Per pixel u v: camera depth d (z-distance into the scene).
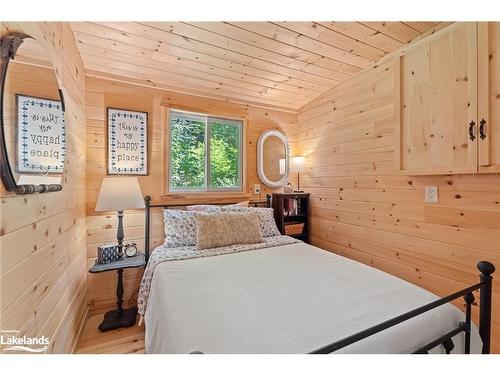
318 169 2.86
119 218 2.04
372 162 2.22
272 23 1.69
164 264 1.65
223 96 2.75
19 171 0.83
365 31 1.79
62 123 1.25
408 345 0.88
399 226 1.99
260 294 1.20
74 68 1.72
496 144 1.31
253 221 2.24
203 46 1.91
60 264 1.31
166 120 2.43
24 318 0.86
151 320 1.36
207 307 1.08
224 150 2.82
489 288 1.00
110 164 2.17
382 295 1.17
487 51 1.33
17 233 0.82
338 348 0.72
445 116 1.53
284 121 3.14
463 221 1.60
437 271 1.74
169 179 2.47
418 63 1.69
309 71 2.34
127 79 2.26
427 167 1.63
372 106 2.23
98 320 1.98
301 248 2.05
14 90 0.82
